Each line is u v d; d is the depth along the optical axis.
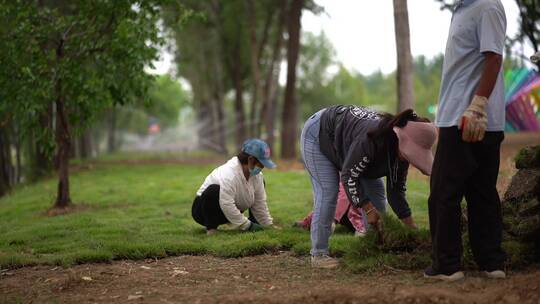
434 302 3.97
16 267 5.95
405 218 5.50
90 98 9.80
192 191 12.21
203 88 41.00
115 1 9.62
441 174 4.46
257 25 28.94
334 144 5.22
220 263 5.92
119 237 7.30
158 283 5.07
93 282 5.12
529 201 5.12
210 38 32.19
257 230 7.37
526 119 19.22
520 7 12.29
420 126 4.79
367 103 64.19
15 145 19.48
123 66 9.80
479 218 4.64
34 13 9.58
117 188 13.48
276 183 13.16
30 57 9.41
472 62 4.36
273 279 5.08
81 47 9.73
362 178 5.29
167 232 7.70
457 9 4.47
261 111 26.72
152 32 9.92
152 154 35.62
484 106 4.20
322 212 5.38
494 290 4.21
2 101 9.42
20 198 13.24
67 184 10.60
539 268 4.86
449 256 4.53
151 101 10.52
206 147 39.78
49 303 4.52
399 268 5.03
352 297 4.12
